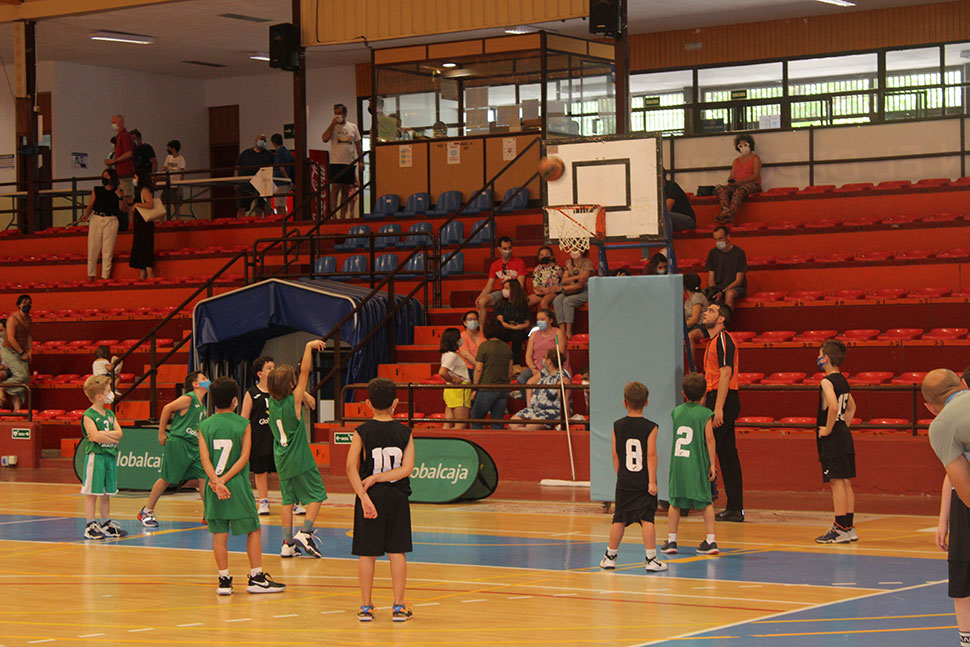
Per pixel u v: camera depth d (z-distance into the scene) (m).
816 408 14.05
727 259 16.53
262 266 19.80
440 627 6.88
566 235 12.66
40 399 18.98
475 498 12.63
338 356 15.29
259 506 12.01
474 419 13.88
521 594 7.82
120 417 17.55
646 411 11.44
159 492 11.50
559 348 13.96
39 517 12.26
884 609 7.11
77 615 7.42
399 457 7.14
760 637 6.40
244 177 25.02
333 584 8.41
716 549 9.28
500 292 17.19
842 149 21.08
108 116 31.19
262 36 27.84
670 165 22.31
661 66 26.83
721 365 10.75
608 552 8.72
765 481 12.77
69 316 21.23
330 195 23.83
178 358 19.06
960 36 24.08
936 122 20.47
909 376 13.84
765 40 25.84
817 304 15.91
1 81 31.11
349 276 20.05
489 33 26.44
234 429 8.07
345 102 30.94
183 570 9.09
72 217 28.42
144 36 27.67
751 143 20.33
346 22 21.58
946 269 16.66
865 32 24.92
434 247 18.67
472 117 21.80
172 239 23.73
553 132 21.41
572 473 13.55
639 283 11.45
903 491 12.24
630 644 6.31
